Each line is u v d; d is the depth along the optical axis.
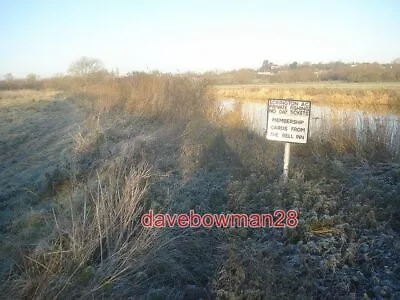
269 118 6.36
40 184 8.72
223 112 13.16
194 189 6.67
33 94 52.31
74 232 4.58
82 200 6.32
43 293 3.73
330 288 3.81
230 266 4.25
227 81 48.62
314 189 5.79
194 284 4.30
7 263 4.80
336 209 5.35
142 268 4.39
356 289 3.79
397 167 6.74
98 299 3.84
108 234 4.72
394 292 3.62
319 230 4.91
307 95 29.52
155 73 17.17
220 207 5.91
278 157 8.14
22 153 13.38
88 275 4.07
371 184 5.93
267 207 5.60
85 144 10.88
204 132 10.30
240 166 7.81
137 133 12.01
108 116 15.75
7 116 24.94
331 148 8.25
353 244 4.35
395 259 4.12
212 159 8.48
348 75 58.53
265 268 4.06
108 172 7.38
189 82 14.99
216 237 5.10
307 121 6.12
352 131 8.30
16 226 6.50
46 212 6.63
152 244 4.61
